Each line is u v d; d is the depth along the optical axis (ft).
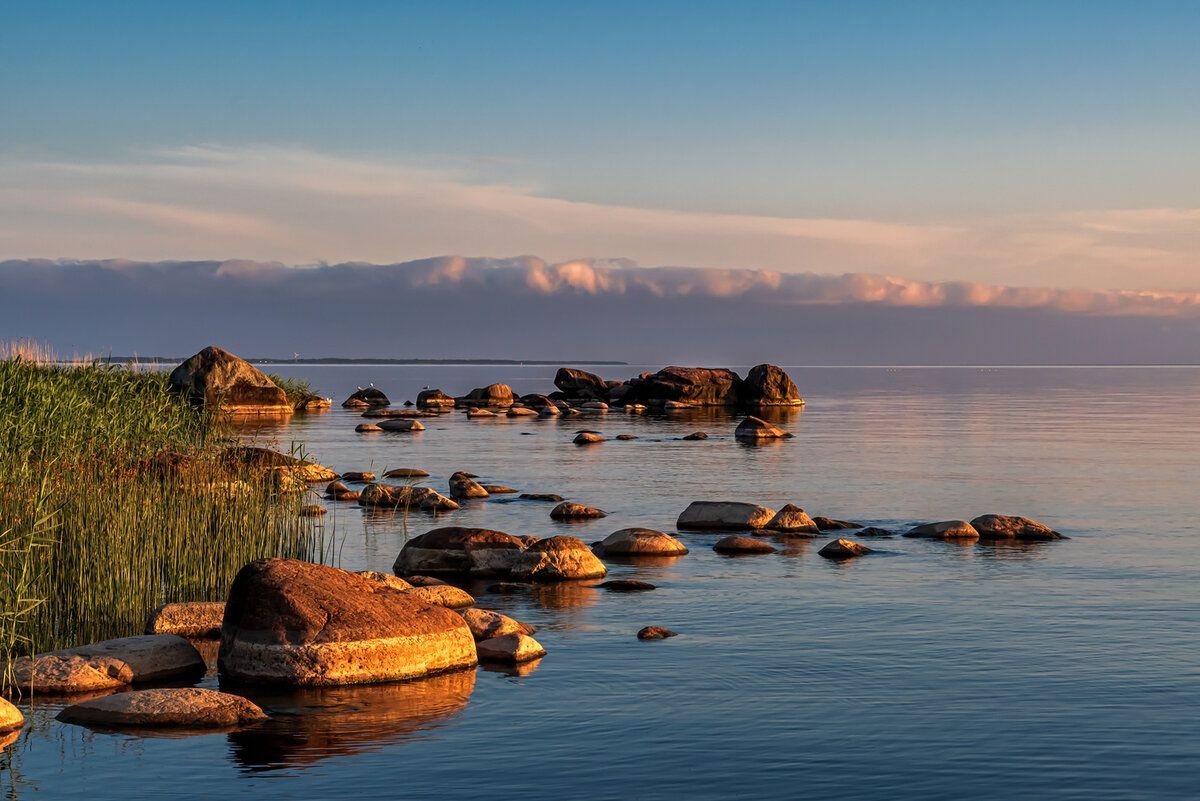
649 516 92.48
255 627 44.91
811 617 56.13
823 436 181.78
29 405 61.21
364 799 33.14
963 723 39.65
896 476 122.21
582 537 81.51
